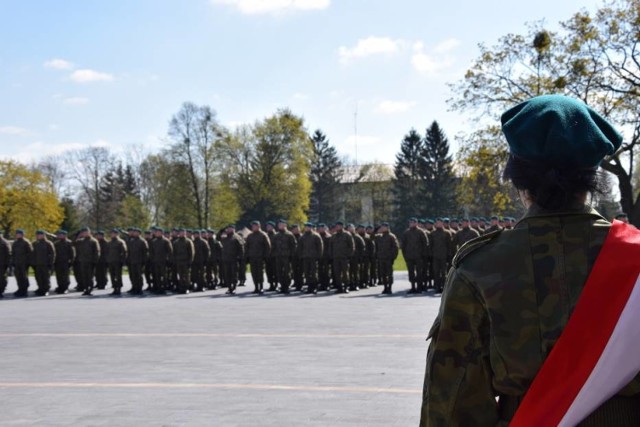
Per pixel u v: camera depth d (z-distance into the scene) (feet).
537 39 119.65
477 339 6.82
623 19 116.47
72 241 100.12
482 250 6.95
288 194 238.07
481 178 129.49
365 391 27.71
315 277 84.02
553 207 6.93
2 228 210.59
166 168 230.89
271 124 234.58
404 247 81.56
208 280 95.04
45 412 25.63
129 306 70.03
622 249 6.47
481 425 6.78
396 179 302.25
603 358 6.16
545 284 6.56
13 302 79.56
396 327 47.03
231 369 32.89
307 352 37.27
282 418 23.91
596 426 6.25
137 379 31.17
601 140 6.82
